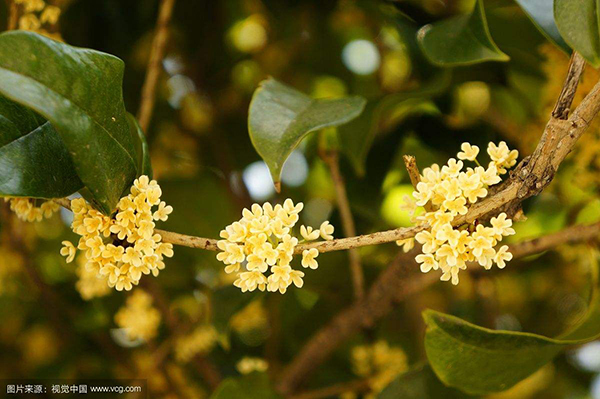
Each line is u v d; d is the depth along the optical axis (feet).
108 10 2.99
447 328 2.13
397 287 2.60
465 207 1.94
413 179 2.00
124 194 2.04
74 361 3.46
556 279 3.51
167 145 3.31
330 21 3.36
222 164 3.37
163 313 3.06
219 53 3.46
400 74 3.28
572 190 2.68
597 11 2.00
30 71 1.88
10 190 1.94
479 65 2.62
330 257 2.95
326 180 3.54
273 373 3.02
